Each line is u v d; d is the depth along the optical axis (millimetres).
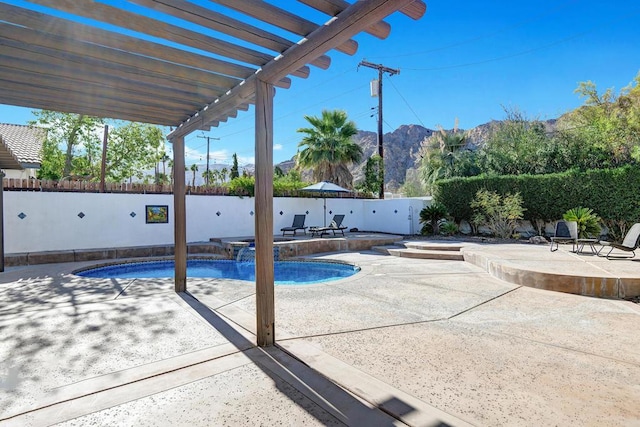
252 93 3980
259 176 3498
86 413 2312
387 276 7266
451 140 21750
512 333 3869
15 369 2965
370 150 89312
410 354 3279
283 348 3424
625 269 6312
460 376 2824
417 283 6574
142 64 3371
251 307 4926
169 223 12164
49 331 3910
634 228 7746
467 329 4012
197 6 2648
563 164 15141
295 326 4113
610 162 14023
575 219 11148
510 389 2609
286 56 3094
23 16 2658
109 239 11086
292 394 2543
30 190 9977
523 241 12156
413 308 4895
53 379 2785
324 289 6090
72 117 17266
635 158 12945
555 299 5375
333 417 2254
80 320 4305
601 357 3211
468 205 14867
